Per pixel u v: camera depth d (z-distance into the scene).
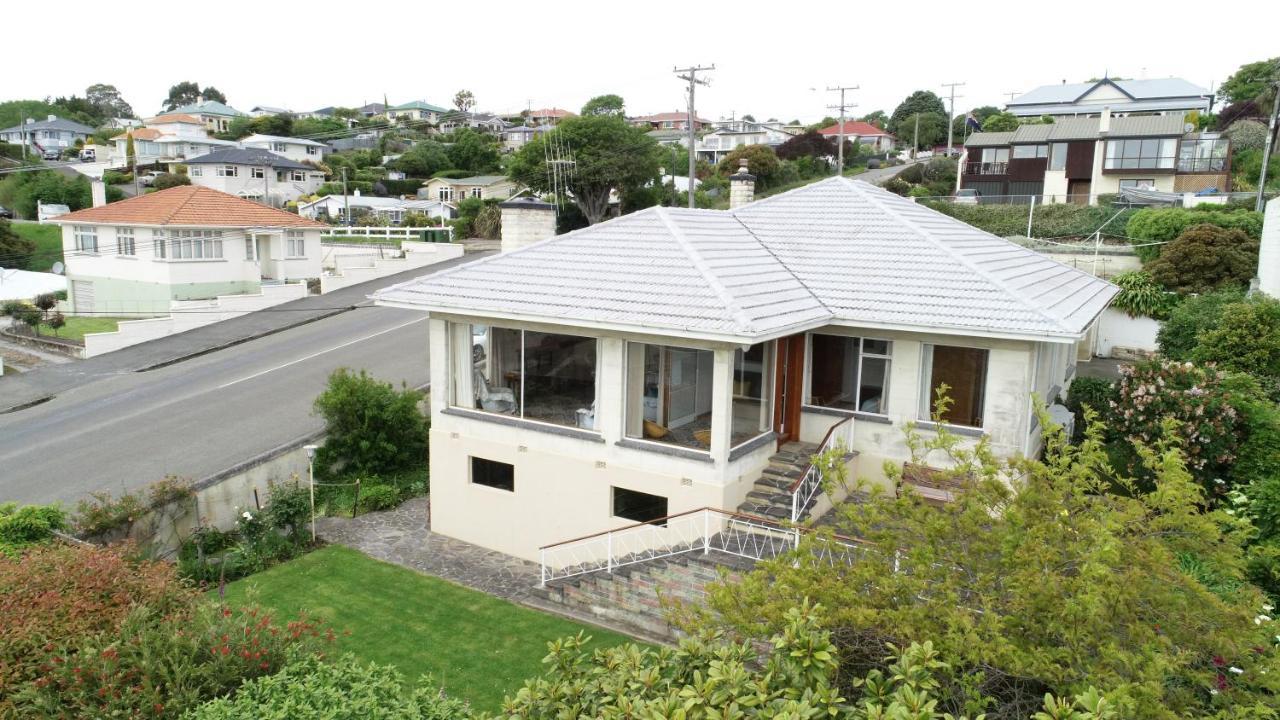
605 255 17.08
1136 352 31.22
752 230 20.00
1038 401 9.30
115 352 32.62
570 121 58.88
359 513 19.17
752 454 15.11
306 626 10.38
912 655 6.59
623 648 7.75
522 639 13.70
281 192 82.44
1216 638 7.25
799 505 14.65
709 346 14.05
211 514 18.06
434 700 9.13
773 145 92.38
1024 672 6.89
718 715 6.11
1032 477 8.23
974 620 7.47
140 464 20.77
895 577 7.74
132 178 82.88
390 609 14.71
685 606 12.54
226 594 15.09
